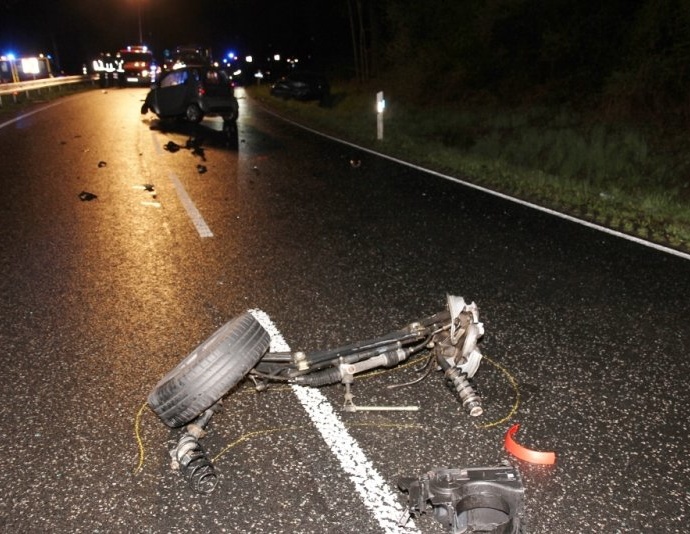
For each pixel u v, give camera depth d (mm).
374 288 5648
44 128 17078
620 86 16844
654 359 4375
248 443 3367
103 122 18625
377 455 3281
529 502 2963
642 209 8914
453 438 3434
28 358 4277
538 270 6211
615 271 6207
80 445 3348
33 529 2775
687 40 15883
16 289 5547
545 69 21938
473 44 24375
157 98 18875
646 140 14602
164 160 12406
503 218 8297
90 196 9109
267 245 6941
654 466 3242
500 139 17547
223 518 2840
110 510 2889
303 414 3631
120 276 5898
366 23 41406
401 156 13648
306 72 30781
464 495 2607
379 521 2830
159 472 3150
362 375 4066
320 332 4707
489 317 5051
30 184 10000
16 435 3424
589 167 13258
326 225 7812
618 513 2908
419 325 3918
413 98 26625
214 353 3109
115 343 4508
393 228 7719
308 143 15445
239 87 46094
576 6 20797
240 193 9602
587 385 4012
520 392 3916
